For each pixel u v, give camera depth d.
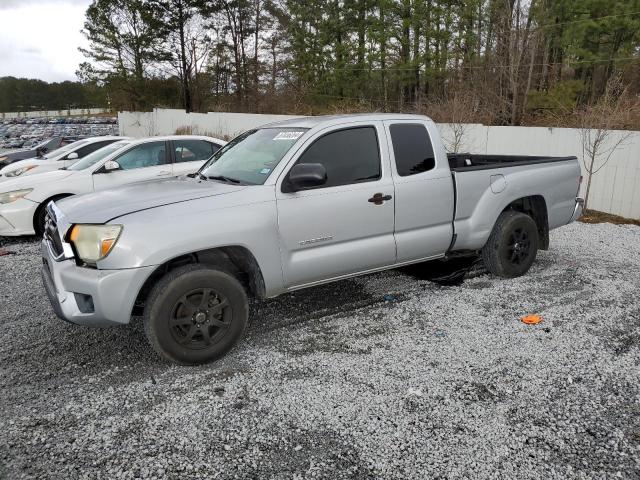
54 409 3.33
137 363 3.96
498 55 23.14
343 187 4.49
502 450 2.89
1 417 3.25
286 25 46.19
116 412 3.29
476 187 5.39
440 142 5.21
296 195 4.24
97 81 49.94
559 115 20.84
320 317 4.83
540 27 23.17
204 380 3.69
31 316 4.97
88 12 47.91
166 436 3.04
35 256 7.33
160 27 45.91
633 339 4.28
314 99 39.62
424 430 3.07
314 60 39.84
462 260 6.61
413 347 4.16
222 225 3.87
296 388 3.55
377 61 34.94
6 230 8.14
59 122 61.53
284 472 2.73
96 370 3.86
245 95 48.03
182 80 48.31
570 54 25.19
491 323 4.62
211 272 3.86
